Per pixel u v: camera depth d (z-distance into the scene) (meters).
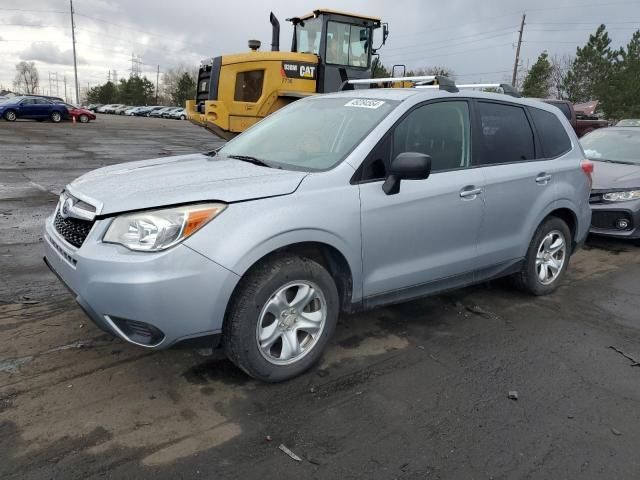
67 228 3.21
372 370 3.61
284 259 3.22
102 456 2.65
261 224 3.03
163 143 21.86
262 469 2.63
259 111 11.42
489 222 4.34
